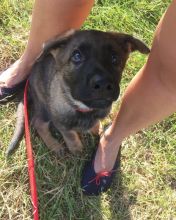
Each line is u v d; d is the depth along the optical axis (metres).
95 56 0.42
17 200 0.51
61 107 0.47
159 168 0.55
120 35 0.44
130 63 0.60
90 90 0.41
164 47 0.39
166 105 0.44
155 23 0.64
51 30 0.50
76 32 0.44
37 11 0.49
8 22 0.61
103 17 0.62
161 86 0.42
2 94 0.56
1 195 0.51
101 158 0.52
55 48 0.45
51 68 0.48
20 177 0.52
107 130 0.51
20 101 0.56
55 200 0.51
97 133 0.56
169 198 0.54
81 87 0.42
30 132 0.55
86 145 0.55
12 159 0.53
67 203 0.51
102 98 0.42
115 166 0.53
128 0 0.64
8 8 0.62
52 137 0.54
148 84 0.43
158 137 0.57
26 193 0.52
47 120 0.52
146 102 0.44
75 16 0.49
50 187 0.52
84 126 0.50
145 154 0.56
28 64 0.54
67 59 0.44
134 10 0.64
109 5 0.64
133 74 0.59
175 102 0.43
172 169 0.55
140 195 0.53
